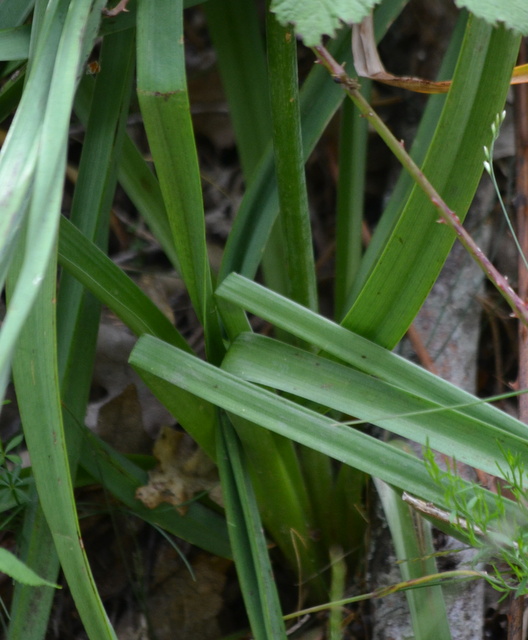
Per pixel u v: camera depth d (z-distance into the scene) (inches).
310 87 53.3
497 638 54.4
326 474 53.5
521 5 46.6
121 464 53.9
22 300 44.0
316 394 49.5
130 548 56.6
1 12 51.1
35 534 50.6
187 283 50.2
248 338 50.4
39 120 46.1
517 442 48.6
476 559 48.6
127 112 52.7
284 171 50.4
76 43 46.0
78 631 55.7
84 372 52.7
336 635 51.8
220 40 55.3
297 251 51.7
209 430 51.5
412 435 49.0
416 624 50.3
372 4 46.5
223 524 54.6
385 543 53.6
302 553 54.1
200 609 55.8
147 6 47.9
